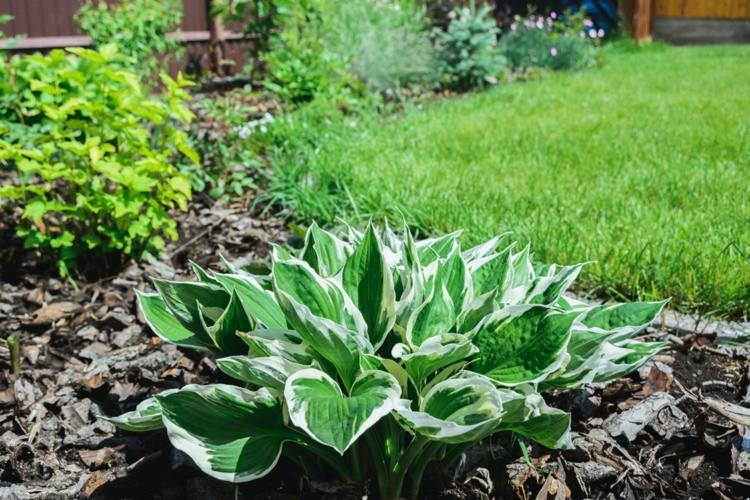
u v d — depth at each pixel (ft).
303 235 13.01
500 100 29.71
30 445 9.04
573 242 13.37
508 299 8.28
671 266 12.17
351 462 7.79
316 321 6.76
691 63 40.75
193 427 7.02
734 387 9.74
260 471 6.76
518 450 8.51
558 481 8.05
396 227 15.23
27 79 16.55
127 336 11.91
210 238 15.71
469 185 17.26
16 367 10.82
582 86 32.83
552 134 22.86
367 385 6.86
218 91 29.71
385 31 32.07
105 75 15.42
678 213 15.07
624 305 8.74
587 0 52.90
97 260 14.40
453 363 7.38
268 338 7.62
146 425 7.55
